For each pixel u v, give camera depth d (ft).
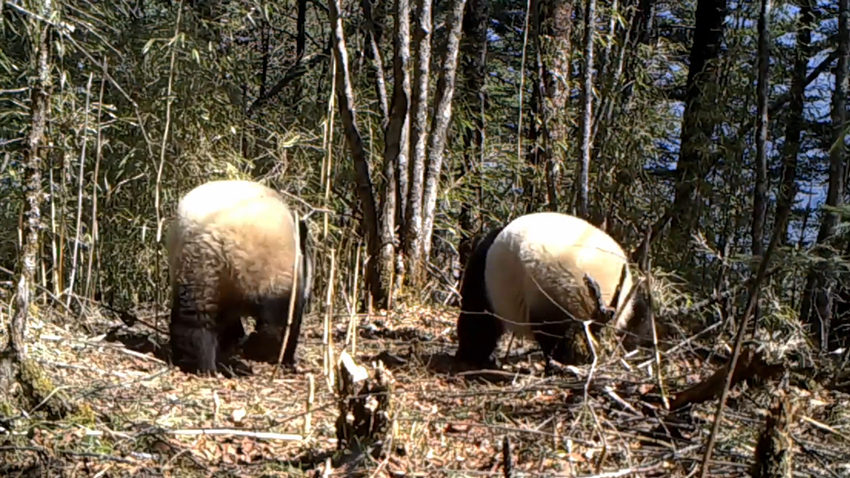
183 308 20.52
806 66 33.65
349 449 15.51
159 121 29.27
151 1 36.40
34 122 17.85
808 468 15.30
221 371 20.93
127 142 29.66
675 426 16.37
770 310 22.27
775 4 30.04
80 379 19.30
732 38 32.22
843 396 19.10
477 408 17.99
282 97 43.88
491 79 52.44
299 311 21.48
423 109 29.32
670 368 19.69
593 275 19.74
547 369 20.15
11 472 14.73
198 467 15.30
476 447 16.17
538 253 19.97
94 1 28.99
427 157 30.35
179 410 17.92
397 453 15.40
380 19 39.29
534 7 36.81
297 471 15.19
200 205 20.48
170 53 29.32
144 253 30.14
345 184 33.91
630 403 17.51
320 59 42.19
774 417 13.55
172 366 20.86
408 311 28.68
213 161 29.96
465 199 36.32
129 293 31.27
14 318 16.65
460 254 35.63
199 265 20.29
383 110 30.50
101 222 29.66
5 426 15.67
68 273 27.89
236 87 33.17
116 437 16.02
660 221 31.04
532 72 41.73
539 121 36.24
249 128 34.63
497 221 37.73
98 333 23.84
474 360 22.44
